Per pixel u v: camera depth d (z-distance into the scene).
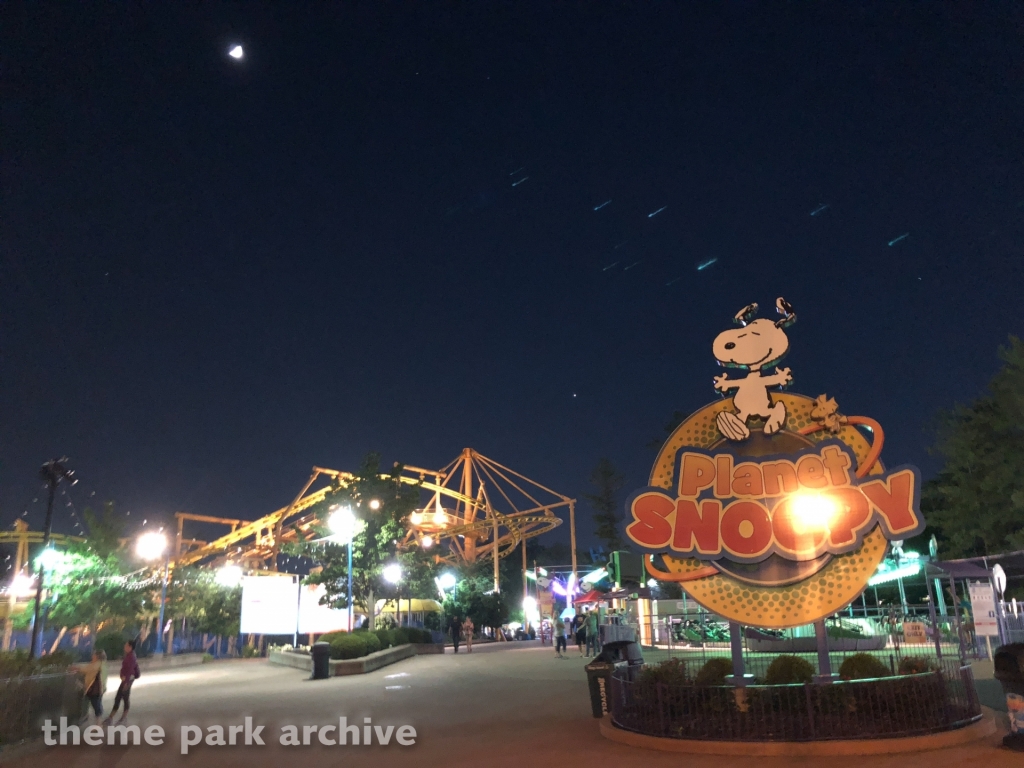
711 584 12.65
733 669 12.59
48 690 13.77
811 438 12.98
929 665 11.60
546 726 13.10
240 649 50.94
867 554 12.12
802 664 11.93
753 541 12.50
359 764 10.73
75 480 22.34
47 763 11.59
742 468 12.85
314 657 24.05
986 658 22.73
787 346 13.35
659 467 13.44
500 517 72.75
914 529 11.87
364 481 38.22
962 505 36.59
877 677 11.06
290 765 10.89
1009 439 34.94
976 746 9.77
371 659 26.44
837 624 27.55
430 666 27.31
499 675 22.69
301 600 39.97
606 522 64.56
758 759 9.60
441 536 71.88
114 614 41.66
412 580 39.09
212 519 75.88
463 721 14.11
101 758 11.88
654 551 12.79
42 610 39.34
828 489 12.41
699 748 10.12
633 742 10.92
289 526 69.38
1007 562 25.62
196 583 50.62
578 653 31.41
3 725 12.21
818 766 9.13
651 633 34.41
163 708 17.72
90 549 41.53
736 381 13.50
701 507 12.82
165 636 51.28
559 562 110.38
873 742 9.68
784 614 12.23
